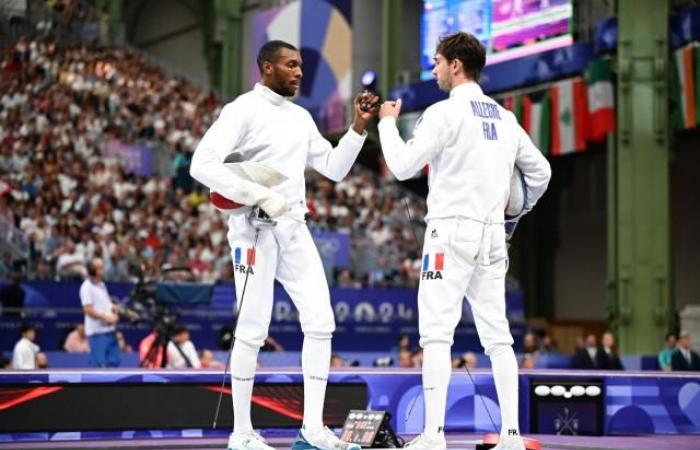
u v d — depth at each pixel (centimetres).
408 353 2053
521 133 780
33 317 2478
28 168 3225
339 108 4122
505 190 761
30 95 3884
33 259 2756
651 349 2798
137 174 3697
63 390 938
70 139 3584
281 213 731
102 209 3086
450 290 740
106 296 1773
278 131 768
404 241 3500
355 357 2400
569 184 3984
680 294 3444
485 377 1103
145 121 4109
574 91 3112
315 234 3134
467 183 743
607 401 1127
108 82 4372
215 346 2666
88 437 941
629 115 2864
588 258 3884
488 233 746
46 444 888
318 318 768
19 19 4697
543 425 1110
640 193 2844
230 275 2897
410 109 3816
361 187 3872
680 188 3444
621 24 2891
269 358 2138
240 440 767
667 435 1129
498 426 1099
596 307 3834
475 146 744
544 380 1114
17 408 920
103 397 951
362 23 4244
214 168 737
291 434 1011
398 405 1061
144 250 2858
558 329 3950
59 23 4856
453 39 766
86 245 2741
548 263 4088
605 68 2989
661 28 2858
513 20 3481
